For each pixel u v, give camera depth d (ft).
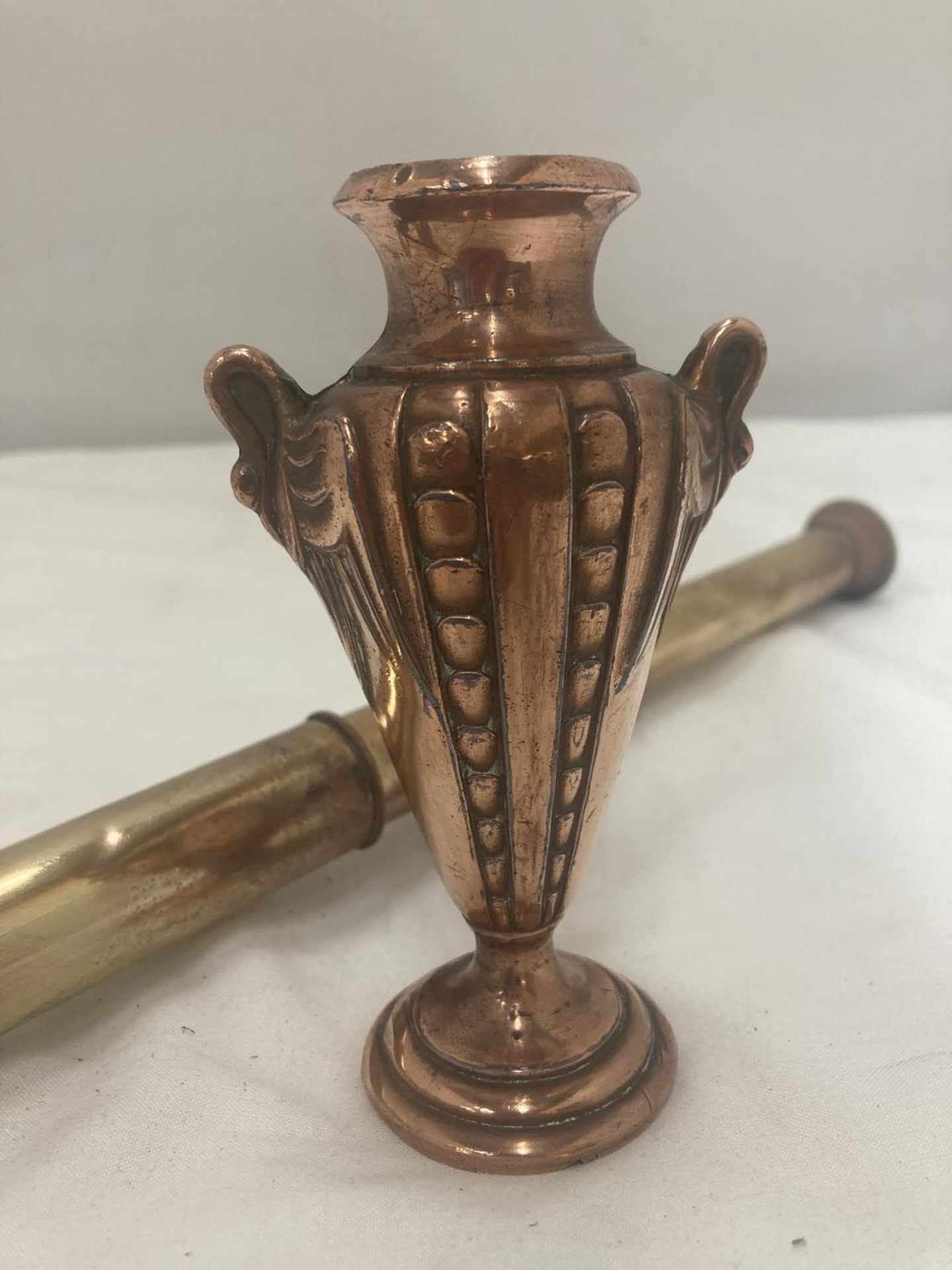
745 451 0.44
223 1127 0.48
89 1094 0.50
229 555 1.15
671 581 0.43
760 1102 0.49
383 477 0.37
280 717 0.86
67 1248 0.43
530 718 0.41
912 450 1.32
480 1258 0.42
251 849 0.58
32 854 0.53
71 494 1.24
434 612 0.39
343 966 0.59
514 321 0.39
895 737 0.79
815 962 0.58
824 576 0.97
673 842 0.69
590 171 0.37
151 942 0.55
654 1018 0.52
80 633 0.99
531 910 0.47
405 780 0.46
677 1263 0.41
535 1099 0.46
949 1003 0.54
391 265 0.40
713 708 0.85
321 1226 0.43
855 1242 0.42
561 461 0.37
